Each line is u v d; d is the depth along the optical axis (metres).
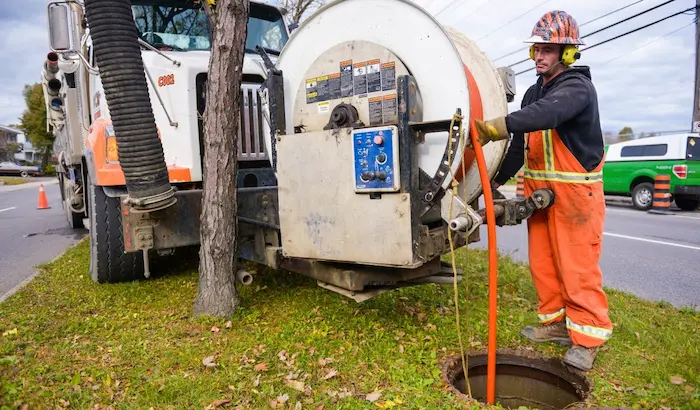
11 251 7.85
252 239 4.22
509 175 3.64
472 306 4.25
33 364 3.11
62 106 7.91
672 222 11.27
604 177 15.03
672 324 3.97
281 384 2.89
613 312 4.11
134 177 3.61
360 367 3.11
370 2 2.99
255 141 4.64
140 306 4.26
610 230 10.08
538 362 3.35
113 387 2.85
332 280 3.39
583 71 3.11
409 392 2.81
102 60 3.44
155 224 3.97
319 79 3.24
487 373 3.13
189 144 4.34
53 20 4.48
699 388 2.82
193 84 4.35
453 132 2.75
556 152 3.08
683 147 13.11
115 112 3.52
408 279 3.23
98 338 3.57
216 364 3.11
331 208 3.04
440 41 2.77
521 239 9.13
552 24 3.02
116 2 3.39
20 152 67.50
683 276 6.22
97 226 4.66
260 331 3.63
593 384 2.94
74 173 7.83
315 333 3.58
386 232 2.84
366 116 3.02
